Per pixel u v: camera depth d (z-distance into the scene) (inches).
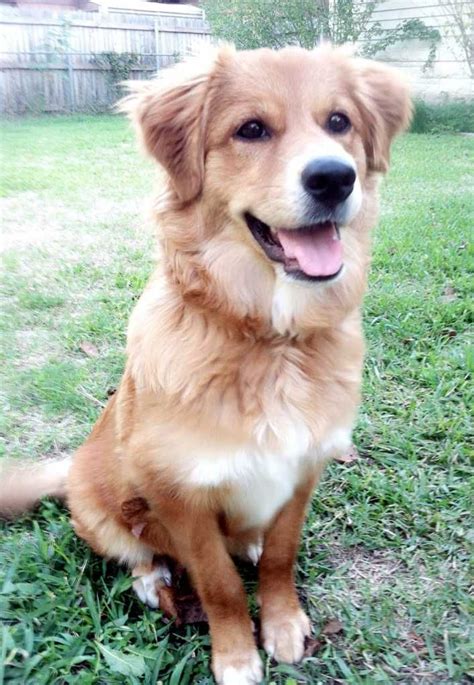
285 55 21.0
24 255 54.6
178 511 20.4
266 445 19.5
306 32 132.6
